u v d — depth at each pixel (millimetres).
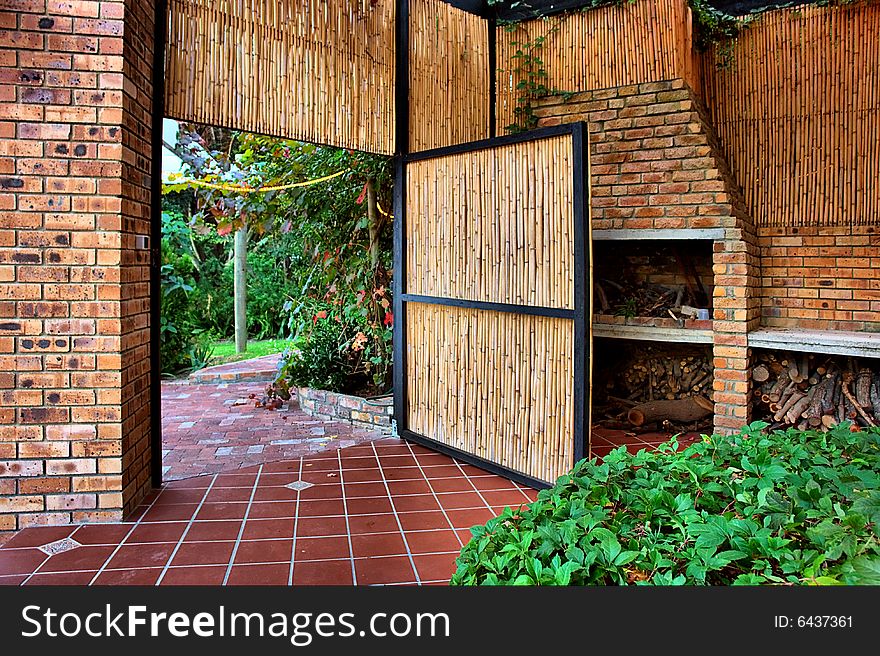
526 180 3602
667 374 5098
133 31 3107
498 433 3865
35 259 2920
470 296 4012
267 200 5711
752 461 2000
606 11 4719
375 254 5324
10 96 2863
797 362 4492
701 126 4410
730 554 1384
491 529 1780
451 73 4844
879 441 2193
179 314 8539
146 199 3348
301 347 5992
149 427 3506
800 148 4641
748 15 4734
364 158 5180
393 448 4430
